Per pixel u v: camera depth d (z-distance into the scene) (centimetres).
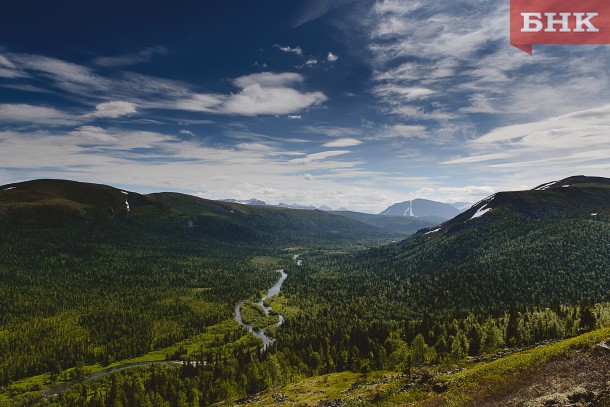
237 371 15375
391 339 15212
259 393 13112
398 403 7769
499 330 13450
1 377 19050
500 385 6912
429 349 13000
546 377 6638
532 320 14025
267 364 14425
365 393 9006
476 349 12888
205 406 13512
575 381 6194
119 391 14600
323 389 11450
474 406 6550
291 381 13975
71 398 15638
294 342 18325
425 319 16312
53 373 19725
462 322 16988
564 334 12569
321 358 15588
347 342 16700
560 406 5338
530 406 5709
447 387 7631
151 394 14188
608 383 5681
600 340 7038
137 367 19600
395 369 12500
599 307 14488
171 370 17775
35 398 16925
